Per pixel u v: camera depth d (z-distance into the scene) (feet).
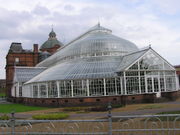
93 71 155.84
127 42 206.28
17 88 235.40
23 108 156.35
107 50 186.29
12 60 331.36
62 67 177.17
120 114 96.89
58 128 67.00
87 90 149.28
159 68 157.79
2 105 196.13
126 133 55.72
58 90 154.61
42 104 165.07
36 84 173.88
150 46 156.56
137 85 150.00
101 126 67.51
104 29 233.35
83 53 190.49
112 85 149.38
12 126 48.03
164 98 149.38
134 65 150.20
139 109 110.73
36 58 344.90
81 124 71.97
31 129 63.41
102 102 147.43
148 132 56.34
